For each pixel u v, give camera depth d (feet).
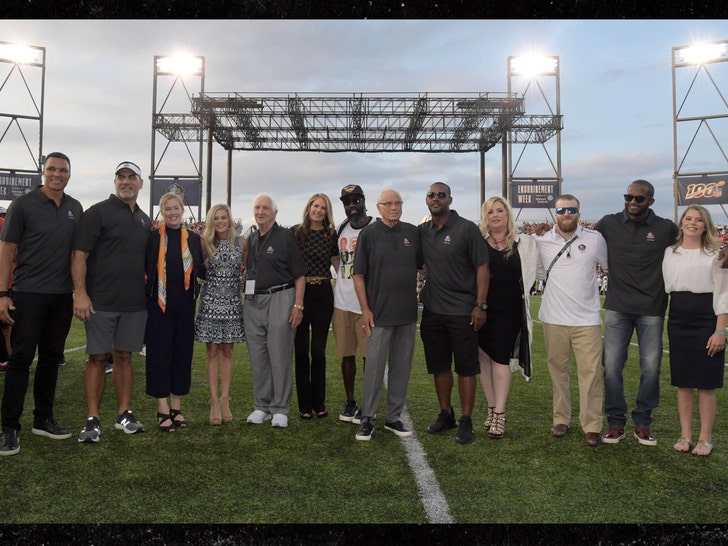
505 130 75.00
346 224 14.51
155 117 74.84
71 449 11.39
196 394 16.78
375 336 12.43
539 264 13.07
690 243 11.28
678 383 11.44
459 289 12.38
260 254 13.48
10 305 11.42
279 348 13.44
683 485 9.80
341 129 76.07
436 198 12.30
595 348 12.13
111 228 11.94
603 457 11.23
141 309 12.43
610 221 12.53
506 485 9.75
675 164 68.80
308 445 11.87
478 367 12.51
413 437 12.59
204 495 9.23
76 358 21.98
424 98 70.44
